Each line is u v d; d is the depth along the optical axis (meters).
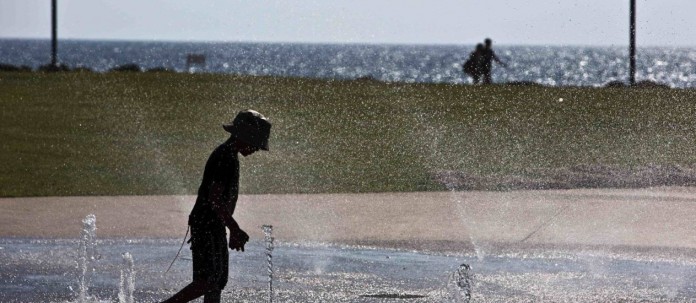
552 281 24.06
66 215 32.72
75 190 38.06
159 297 22.59
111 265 25.78
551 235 29.47
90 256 26.78
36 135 54.47
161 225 31.11
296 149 49.25
